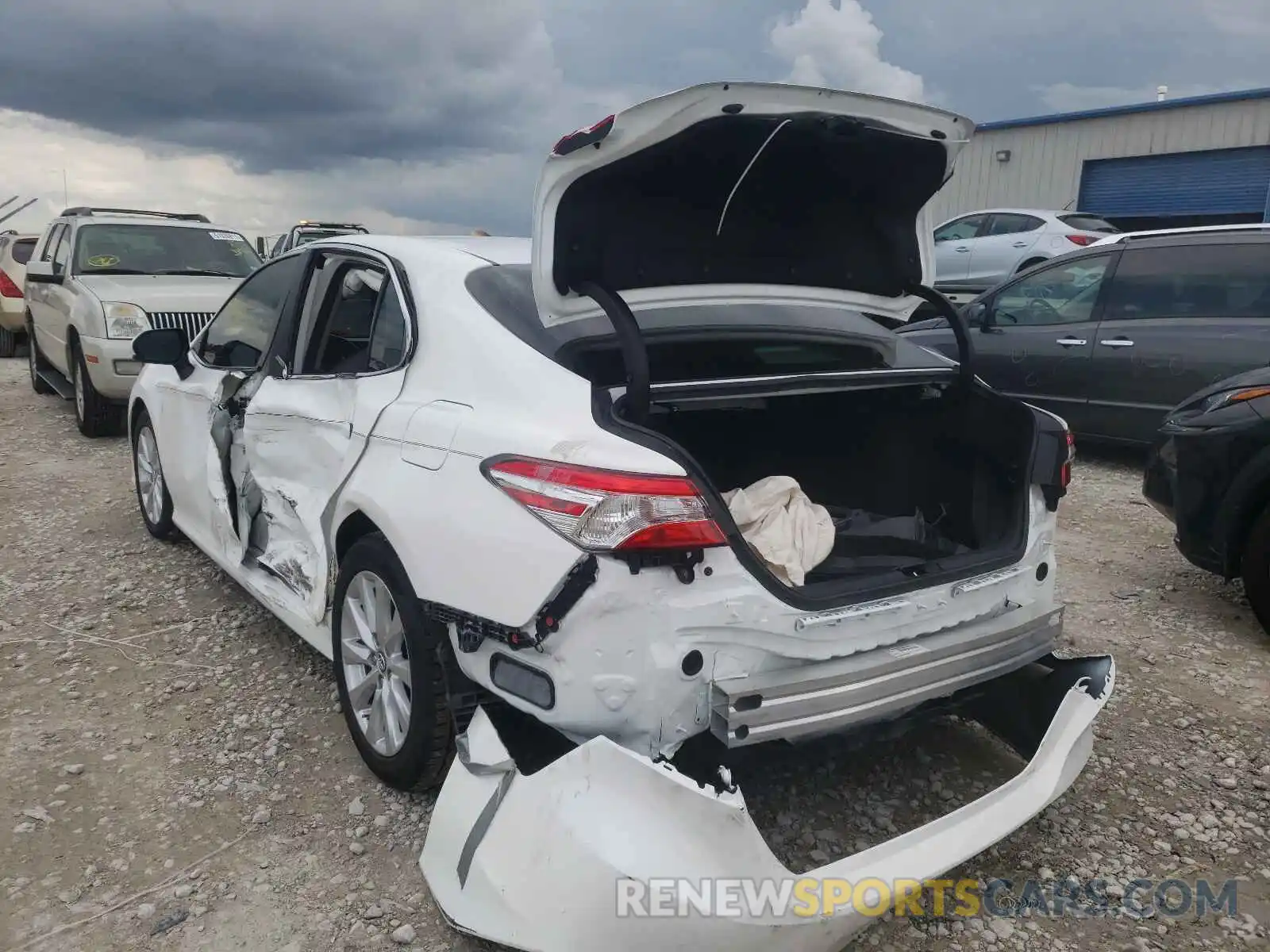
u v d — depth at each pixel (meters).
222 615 4.44
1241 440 4.17
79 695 3.68
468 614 2.39
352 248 3.55
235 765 3.20
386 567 2.82
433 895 2.37
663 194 2.57
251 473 3.80
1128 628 4.45
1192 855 2.83
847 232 2.98
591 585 2.18
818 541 2.77
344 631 3.11
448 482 2.52
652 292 2.76
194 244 9.55
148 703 3.62
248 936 2.43
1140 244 7.06
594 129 2.26
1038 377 7.51
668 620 2.19
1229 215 19.12
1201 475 4.30
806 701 2.27
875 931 2.51
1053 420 2.98
